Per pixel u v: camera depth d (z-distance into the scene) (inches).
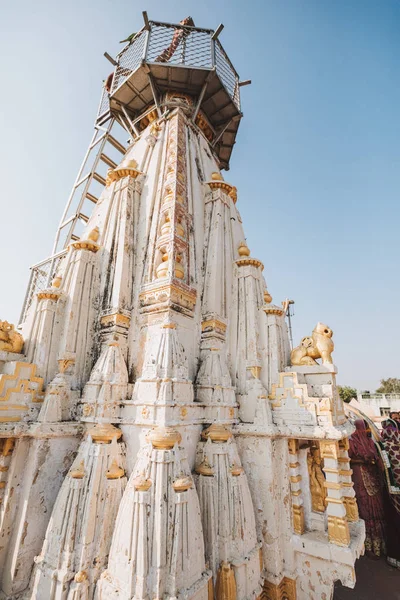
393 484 348.8
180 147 341.7
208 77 402.3
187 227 293.3
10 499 180.1
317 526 230.5
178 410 191.6
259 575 193.6
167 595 139.9
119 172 328.8
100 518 170.9
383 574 323.6
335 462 213.2
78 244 274.8
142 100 442.9
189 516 161.2
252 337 269.0
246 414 242.8
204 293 282.2
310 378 254.7
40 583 158.1
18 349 229.1
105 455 185.6
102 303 260.8
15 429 183.6
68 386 213.8
